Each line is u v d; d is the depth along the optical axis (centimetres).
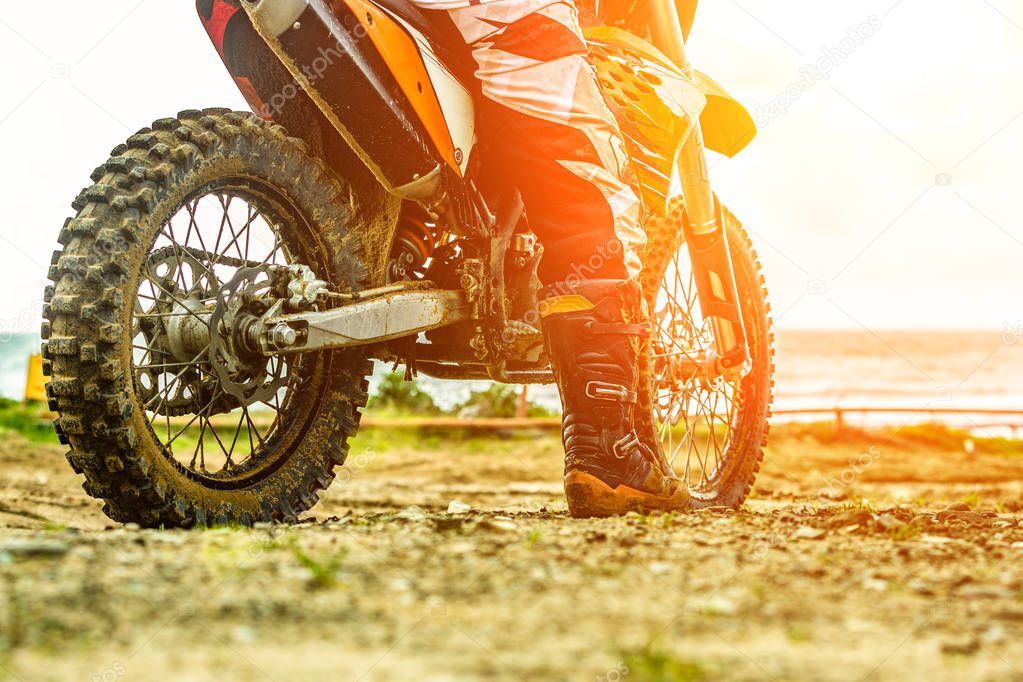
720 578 185
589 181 284
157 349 266
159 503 256
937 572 197
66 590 160
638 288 290
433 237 324
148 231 253
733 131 378
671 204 377
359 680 125
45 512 449
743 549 217
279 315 271
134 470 250
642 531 241
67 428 246
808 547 223
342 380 305
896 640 149
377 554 198
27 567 177
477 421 1187
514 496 654
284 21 264
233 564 184
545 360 334
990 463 1195
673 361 370
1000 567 204
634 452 291
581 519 279
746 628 153
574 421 289
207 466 699
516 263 319
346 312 277
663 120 321
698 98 321
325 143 305
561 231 287
